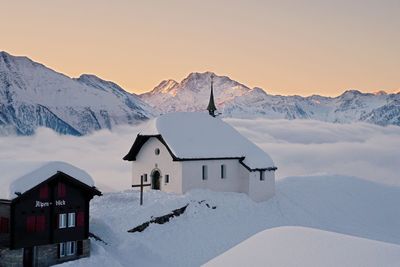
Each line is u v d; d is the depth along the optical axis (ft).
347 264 74.59
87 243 133.18
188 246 161.38
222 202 196.85
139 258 143.95
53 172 127.34
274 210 207.41
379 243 79.97
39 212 124.67
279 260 79.66
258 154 217.36
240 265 81.35
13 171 125.39
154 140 207.62
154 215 171.22
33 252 123.95
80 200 132.46
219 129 221.25
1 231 122.21
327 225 202.18
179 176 197.98
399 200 243.60
